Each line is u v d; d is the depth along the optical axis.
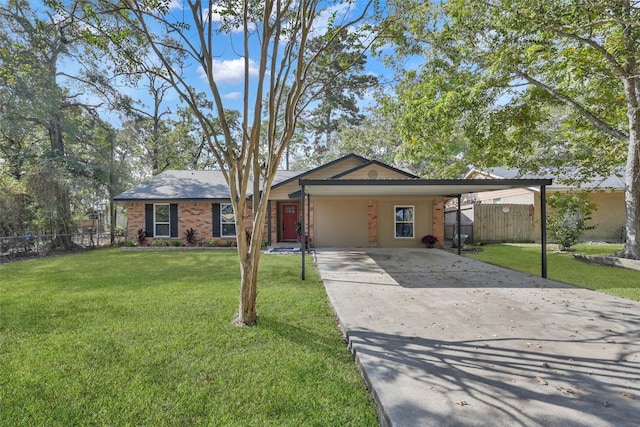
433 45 10.16
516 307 5.27
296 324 4.68
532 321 4.57
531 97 10.87
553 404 2.59
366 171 14.34
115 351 3.74
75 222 16.05
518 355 3.49
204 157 29.05
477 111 10.11
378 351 3.60
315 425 2.50
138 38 4.92
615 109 10.88
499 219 16.97
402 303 5.55
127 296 6.16
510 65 9.04
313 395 2.89
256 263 4.72
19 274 8.61
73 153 18.50
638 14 7.54
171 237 15.72
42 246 13.25
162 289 6.73
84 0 4.54
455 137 13.01
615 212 16.58
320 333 4.36
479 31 9.34
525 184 7.53
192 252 13.80
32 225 13.91
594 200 16.62
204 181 17.41
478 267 9.20
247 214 15.34
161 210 15.81
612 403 2.60
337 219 14.78
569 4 7.28
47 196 13.99
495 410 2.51
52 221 14.24
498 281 7.32
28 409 2.69
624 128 11.26
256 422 2.52
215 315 5.02
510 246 15.01
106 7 5.14
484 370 3.17
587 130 11.73
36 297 6.12
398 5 5.41
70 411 2.67
